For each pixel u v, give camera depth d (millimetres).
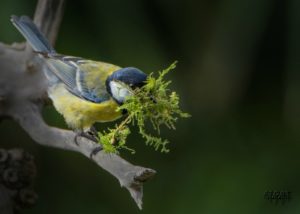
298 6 11086
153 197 11648
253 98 12352
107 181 11844
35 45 8789
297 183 11281
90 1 11188
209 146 11984
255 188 11227
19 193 8172
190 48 12094
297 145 11789
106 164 7242
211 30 11977
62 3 9039
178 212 11344
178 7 12000
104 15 11156
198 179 11555
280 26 12102
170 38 12070
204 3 12000
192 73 12109
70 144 8141
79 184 11859
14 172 8133
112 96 8570
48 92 8859
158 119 7270
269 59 12312
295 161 11562
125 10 11211
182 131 11953
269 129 12156
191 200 11352
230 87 12078
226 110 12211
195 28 12086
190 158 11875
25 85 8758
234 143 12023
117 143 7219
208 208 11125
